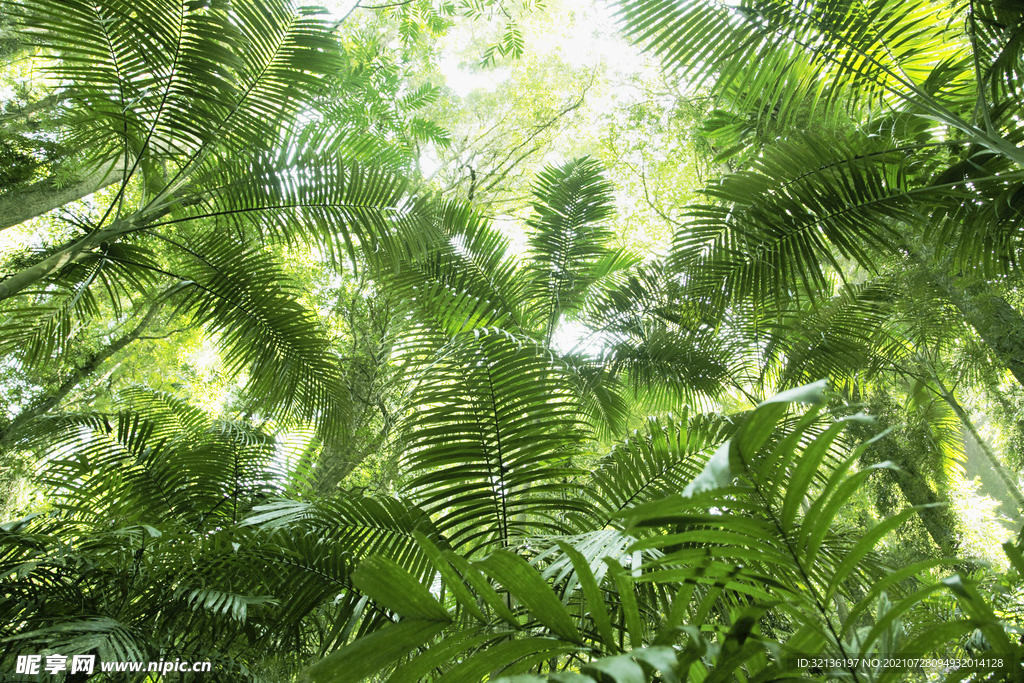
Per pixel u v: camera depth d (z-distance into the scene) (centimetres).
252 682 183
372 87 654
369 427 489
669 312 411
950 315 405
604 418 410
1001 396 515
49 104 432
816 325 382
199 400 686
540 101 1026
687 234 296
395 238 334
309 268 661
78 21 270
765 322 381
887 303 394
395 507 186
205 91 294
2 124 430
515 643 86
